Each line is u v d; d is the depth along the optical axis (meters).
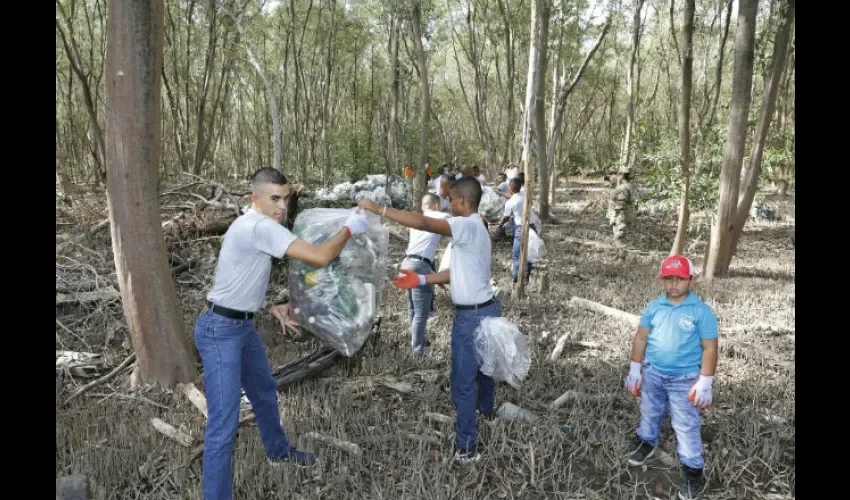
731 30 23.70
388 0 17.09
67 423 4.08
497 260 10.34
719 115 18.55
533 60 7.32
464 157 37.53
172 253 7.58
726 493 3.41
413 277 3.88
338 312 4.03
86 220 9.13
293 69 28.08
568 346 5.98
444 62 30.44
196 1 18.48
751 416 4.26
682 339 3.25
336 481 3.41
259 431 3.61
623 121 30.67
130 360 5.04
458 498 3.33
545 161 15.32
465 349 3.61
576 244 12.48
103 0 20.47
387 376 5.06
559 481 3.51
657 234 13.85
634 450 3.71
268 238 3.00
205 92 17.98
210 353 3.08
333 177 19.03
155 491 3.37
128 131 4.37
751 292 8.37
